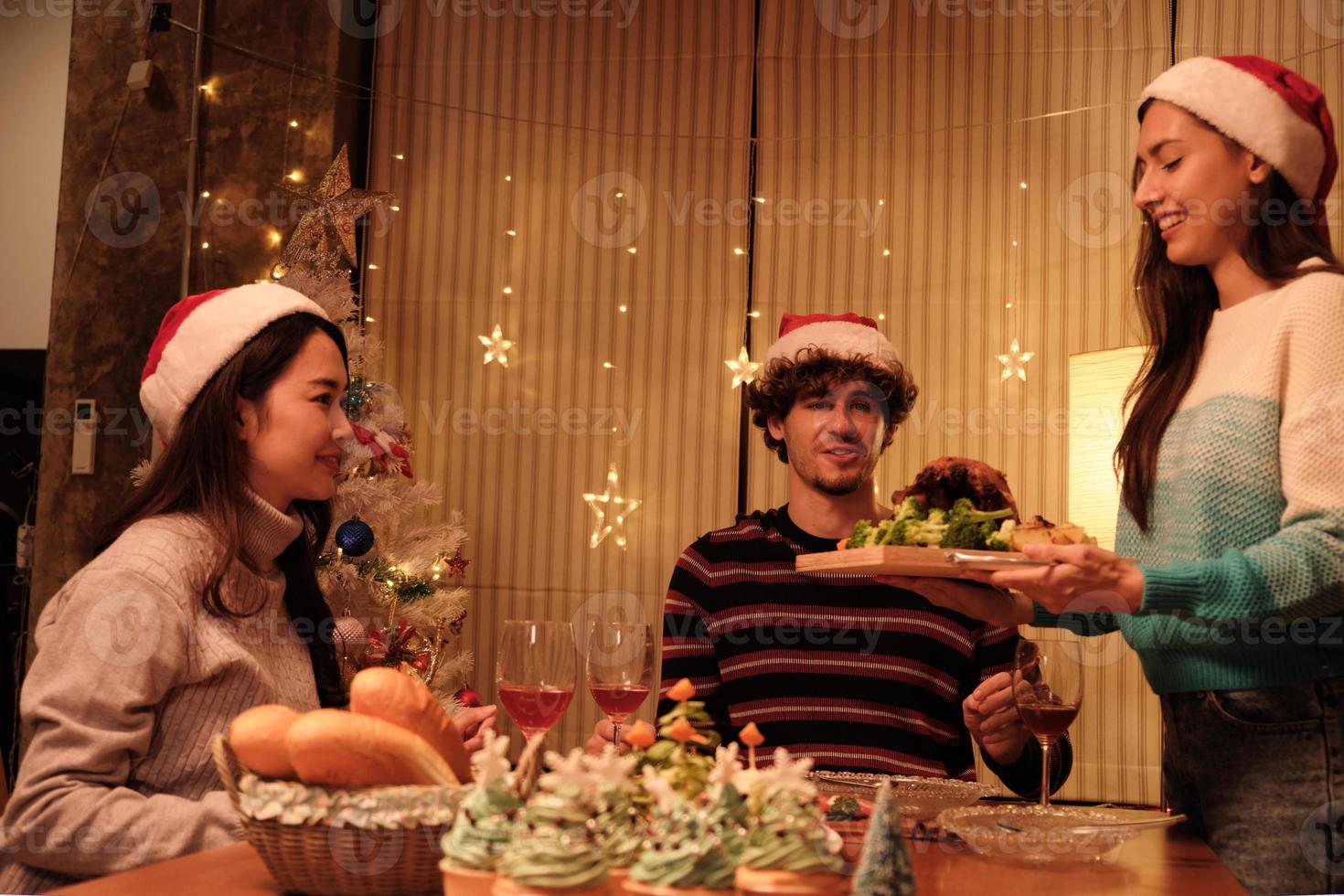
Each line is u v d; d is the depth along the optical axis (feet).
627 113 13.75
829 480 7.23
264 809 3.33
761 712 6.89
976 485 5.66
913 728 6.75
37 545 12.78
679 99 13.69
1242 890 3.62
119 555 5.05
